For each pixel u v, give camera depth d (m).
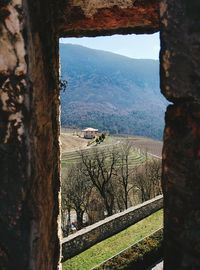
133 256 15.23
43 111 2.46
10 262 2.24
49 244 2.64
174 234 2.02
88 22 2.94
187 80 1.96
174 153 2.03
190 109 1.98
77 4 2.79
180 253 2.01
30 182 2.22
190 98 1.97
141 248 15.77
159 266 15.46
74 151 54.97
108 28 3.06
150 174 41.78
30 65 2.19
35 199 2.27
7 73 2.18
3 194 2.22
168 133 2.04
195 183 1.98
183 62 1.95
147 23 2.97
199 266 1.97
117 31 3.11
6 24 2.15
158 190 41.34
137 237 18.28
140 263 15.32
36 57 2.32
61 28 2.98
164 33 1.97
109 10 2.81
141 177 42.00
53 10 2.72
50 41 2.66
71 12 2.85
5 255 2.24
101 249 16.61
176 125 2.02
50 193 2.67
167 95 2.00
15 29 2.14
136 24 3.00
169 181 2.04
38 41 2.36
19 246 2.23
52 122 2.74
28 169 2.21
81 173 35.03
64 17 2.88
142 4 2.74
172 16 1.95
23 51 2.15
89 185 34.78
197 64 1.93
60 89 3.01
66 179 35.31
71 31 3.07
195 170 1.98
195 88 1.95
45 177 2.52
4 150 2.21
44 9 2.49
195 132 1.98
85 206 34.19
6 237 2.23
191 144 1.99
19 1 2.12
